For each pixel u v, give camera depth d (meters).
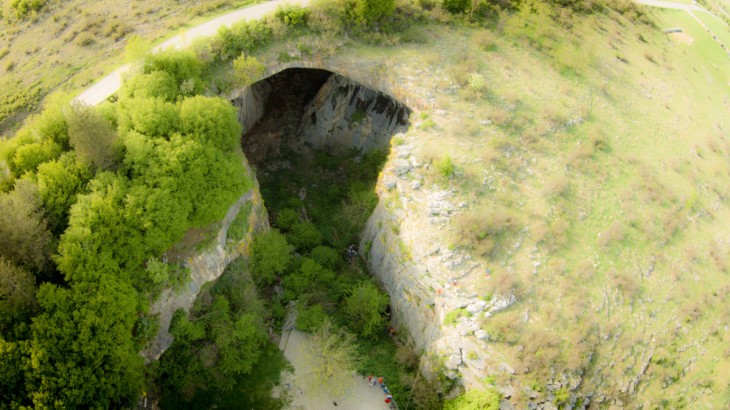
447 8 61.97
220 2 58.62
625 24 72.62
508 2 65.56
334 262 49.81
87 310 31.83
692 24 80.06
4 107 47.75
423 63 55.50
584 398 38.56
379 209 49.25
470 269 42.44
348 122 60.81
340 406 40.88
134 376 33.88
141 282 36.72
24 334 30.72
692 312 44.50
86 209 34.47
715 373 42.59
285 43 53.66
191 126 40.91
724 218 53.44
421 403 40.09
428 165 48.03
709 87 69.25
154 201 36.50
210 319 40.66
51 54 52.50
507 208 46.34
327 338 41.66
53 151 37.94
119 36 53.97
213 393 39.69
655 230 48.59
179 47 51.97
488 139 51.03
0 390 29.44
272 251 46.44
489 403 37.31
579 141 53.44
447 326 40.78
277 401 40.53
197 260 40.03
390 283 46.62
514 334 39.34
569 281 42.69
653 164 54.22
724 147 60.62
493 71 57.47
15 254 31.98
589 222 47.38
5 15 57.22
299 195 57.97
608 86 60.91
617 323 41.94
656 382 40.84
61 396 30.06
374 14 55.94
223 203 40.69
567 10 68.81
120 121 40.09
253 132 62.41
